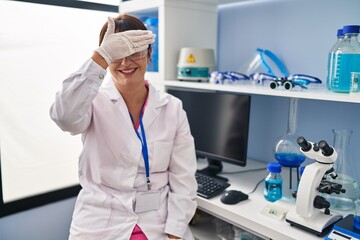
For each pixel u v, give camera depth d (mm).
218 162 1805
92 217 1285
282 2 1764
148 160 1358
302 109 1752
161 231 1341
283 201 1363
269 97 1887
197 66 1834
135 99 1391
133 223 1291
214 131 1729
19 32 1808
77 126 1221
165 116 1436
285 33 1774
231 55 2055
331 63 1331
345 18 1545
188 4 1902
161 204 1386
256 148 1999
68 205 2070
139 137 1354
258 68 1886
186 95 1841
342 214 1286
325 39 1626
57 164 2039
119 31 1285
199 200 1466
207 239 1579
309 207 1170
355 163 1580
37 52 1881
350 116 1576
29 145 1916
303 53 1717
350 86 1247
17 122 1858
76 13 2000
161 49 1866
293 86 1397
